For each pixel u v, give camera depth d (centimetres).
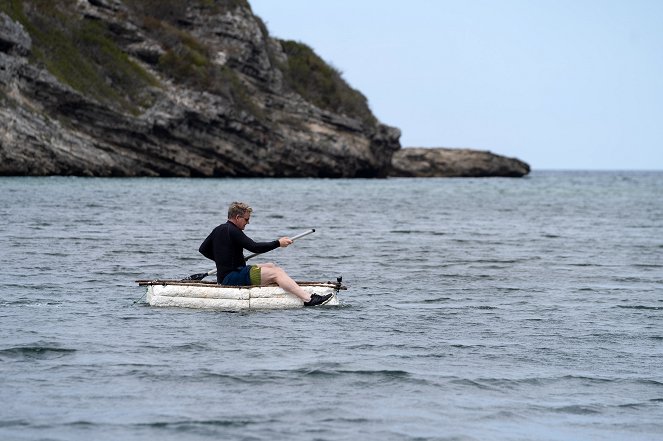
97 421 2938
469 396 3338
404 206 16375
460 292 5928
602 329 4669
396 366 3731
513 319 4922
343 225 11575
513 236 10519
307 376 3534
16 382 3350
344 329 4494
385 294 5766
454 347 4138
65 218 10825
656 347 4238
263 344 4078
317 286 5169
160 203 14362
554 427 3014
